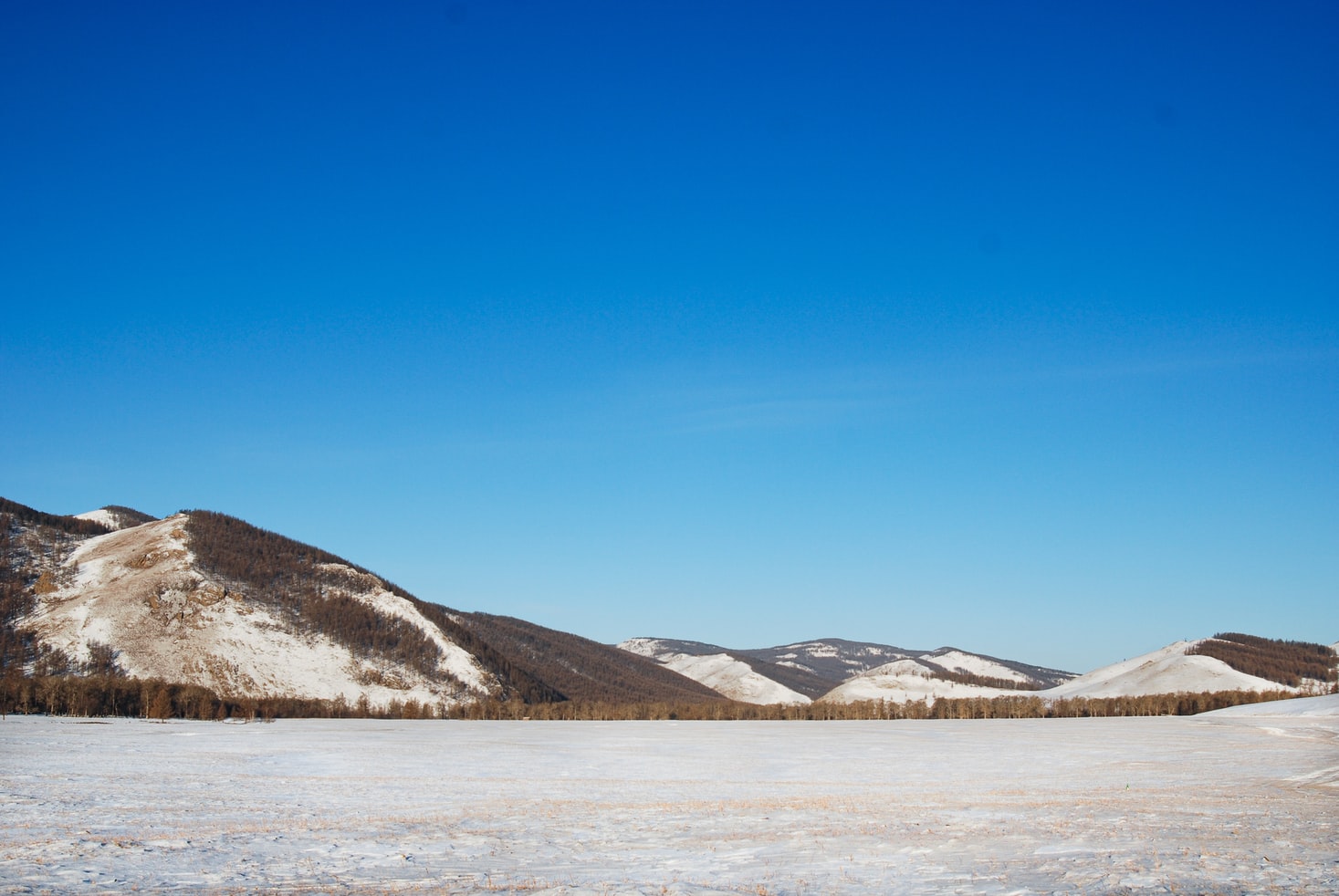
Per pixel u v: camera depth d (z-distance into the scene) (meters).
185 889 29.12
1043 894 28.75
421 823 45.59
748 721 197.50
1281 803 54.22
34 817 44.12
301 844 38.25
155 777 64.69
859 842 39.88
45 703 144.50
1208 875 31.34
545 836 41.97
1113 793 61.09
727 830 43.84
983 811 50.69
